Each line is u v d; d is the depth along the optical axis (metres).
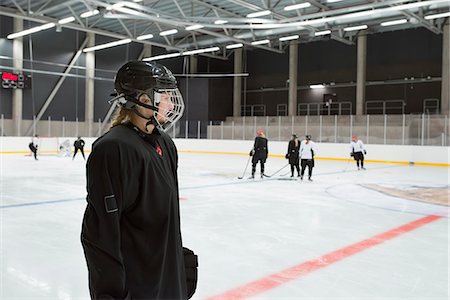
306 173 13.93
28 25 24.30
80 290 3.35
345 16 16.39
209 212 6.82
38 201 7.72
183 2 19.58
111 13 17.80
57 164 16.27
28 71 24.36
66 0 19.61
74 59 26.48
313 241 4.99
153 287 1.32
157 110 1.34
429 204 7.84
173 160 1.50
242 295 3.28
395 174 13.80
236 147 23.48
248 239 5.05
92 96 27.41
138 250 1.33
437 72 25.33
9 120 23.89
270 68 31.66
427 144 18.92
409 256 4.39
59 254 4.32
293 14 21.20
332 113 29.16
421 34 25.91
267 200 8.16
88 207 1.29
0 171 13.38
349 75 28.59
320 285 3.52
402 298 3.26
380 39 27.50
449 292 3.39
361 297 3.26
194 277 1.61
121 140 1.28
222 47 29.86
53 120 25.67
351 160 19.73
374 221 6.21
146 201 1.31
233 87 31.86
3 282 3.49
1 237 5.00
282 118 27.81
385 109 27.23
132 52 29.47
